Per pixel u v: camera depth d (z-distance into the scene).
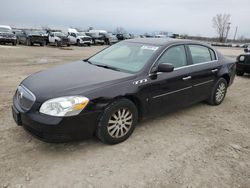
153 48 4.34
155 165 3.22
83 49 24.22
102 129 3.46
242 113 5.29
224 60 5.69
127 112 3.71
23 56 15.13
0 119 4.33
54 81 3.54
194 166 3.24
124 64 4.23
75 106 3.15
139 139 3.87
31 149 3.44
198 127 4.45
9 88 6.54
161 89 4.11
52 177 2.90
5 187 2.70
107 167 3.13
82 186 2.78
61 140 3.18
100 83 3.48
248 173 3.16
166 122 4.58
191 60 4.79
